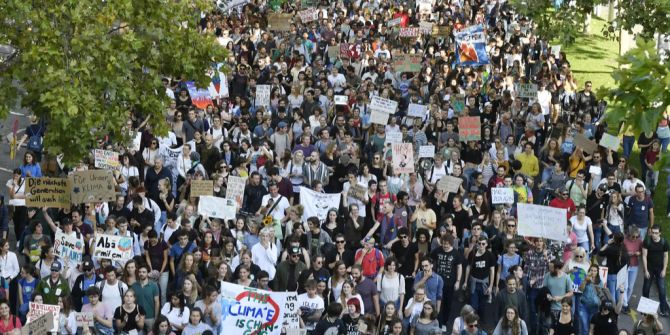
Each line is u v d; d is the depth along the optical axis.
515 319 23.52
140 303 23.98
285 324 22.84
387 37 50.44
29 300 24.72
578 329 26.06
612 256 28.05
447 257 26.31
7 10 25.91
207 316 23.58
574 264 26.38
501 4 54.16
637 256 28.22
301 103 39.72
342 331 22.94
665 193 38.06
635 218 30.94
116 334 23.42
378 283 25.62
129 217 28.38
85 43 26.34
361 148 37.50
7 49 40.50
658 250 28.11
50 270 24.56
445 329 26.52
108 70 26.53
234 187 29.06
